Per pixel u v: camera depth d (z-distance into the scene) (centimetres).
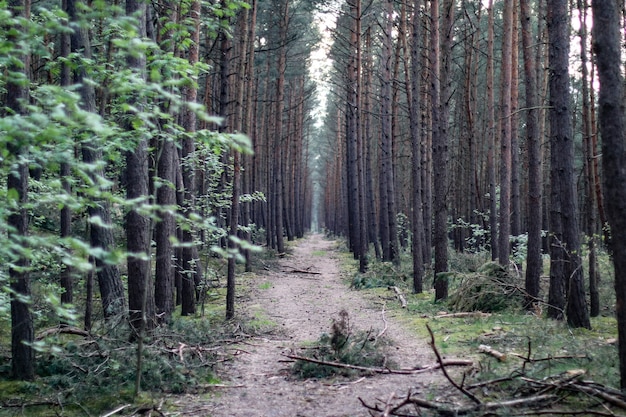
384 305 1491
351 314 1419
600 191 1434
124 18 468
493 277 1306
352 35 2747
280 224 3145
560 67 1034
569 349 797
